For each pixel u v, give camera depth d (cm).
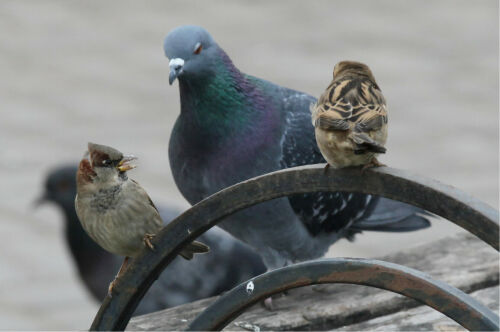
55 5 2883
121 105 2164
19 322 1451
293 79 2284
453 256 802
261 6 2847
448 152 1912
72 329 1430
